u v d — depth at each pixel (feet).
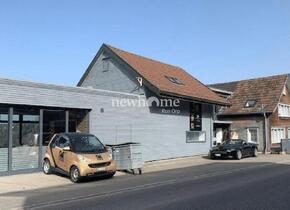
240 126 142.00
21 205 40.09
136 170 70.54
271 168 74.13
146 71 96.37
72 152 59.11
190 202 38.68
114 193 46.62
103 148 61.98
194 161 92.27
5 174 62.54
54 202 41.39
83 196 44.75
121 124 83.20
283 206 35.70
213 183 53.21
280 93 141.79
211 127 113.91
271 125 139.64
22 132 65.10
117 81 94.94
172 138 97.50
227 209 34.88
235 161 92.48
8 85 62.34
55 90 69.67
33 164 66.59
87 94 75.77
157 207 36.63
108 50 96.63
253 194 42.47
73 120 74.43
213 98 110.42
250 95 146.61
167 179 59.06
